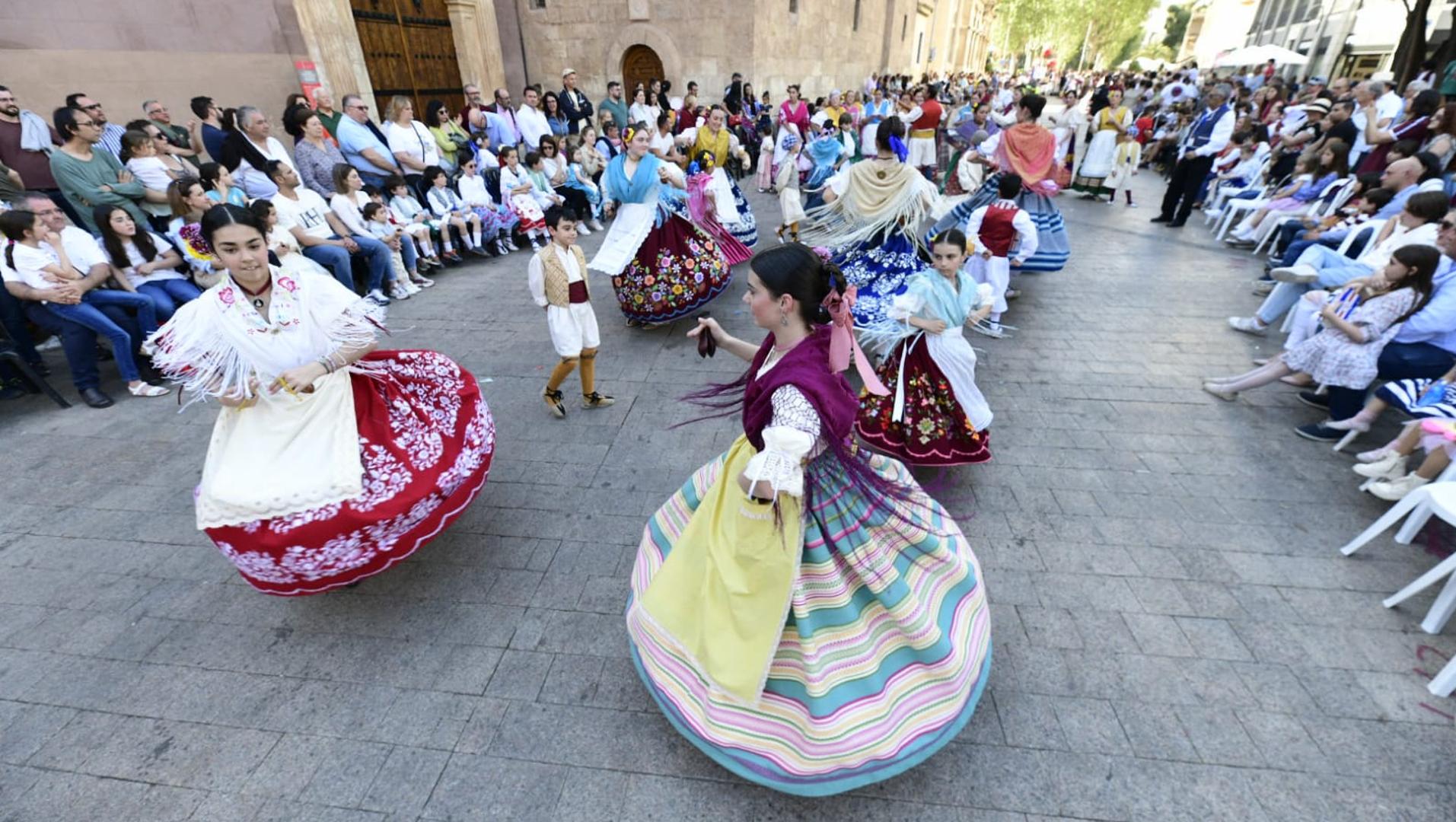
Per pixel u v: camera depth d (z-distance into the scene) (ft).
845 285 5.74
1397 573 9.41
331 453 7.84
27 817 6.48
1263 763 6.86
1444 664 8.00
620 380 15.58
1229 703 7.52
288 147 29.22
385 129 24.95
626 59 48.06
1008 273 18.12
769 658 6.05
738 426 13.46
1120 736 7.16
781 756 6.24
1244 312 19.67
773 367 5.92
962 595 7.04
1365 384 12.19
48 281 13.53
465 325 19.02
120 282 15.39
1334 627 8.52
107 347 17.65
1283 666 7.97
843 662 6.30
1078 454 12.45
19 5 21.07
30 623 8.79
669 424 13.55
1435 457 10.23
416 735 7.25
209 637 8.56
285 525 7.48
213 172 17.67
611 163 16.66
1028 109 19.62
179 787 6.75
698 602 6.62
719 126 23.03
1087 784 6.68
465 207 25.26
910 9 94.38
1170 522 10.55
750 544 6.13
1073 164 39.14
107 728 7.36
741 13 45.34
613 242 17.03
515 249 27.30
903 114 39.45
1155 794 6.58
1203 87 59.62
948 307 10.57
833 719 6.20
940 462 11.31
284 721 7.43
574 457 12.41
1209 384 14.67
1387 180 18.76
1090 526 10.47
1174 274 23.30
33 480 11.91
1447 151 20.93
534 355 16.93
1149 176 45.27
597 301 21.07
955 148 41.06
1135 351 16.97
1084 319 19.15
